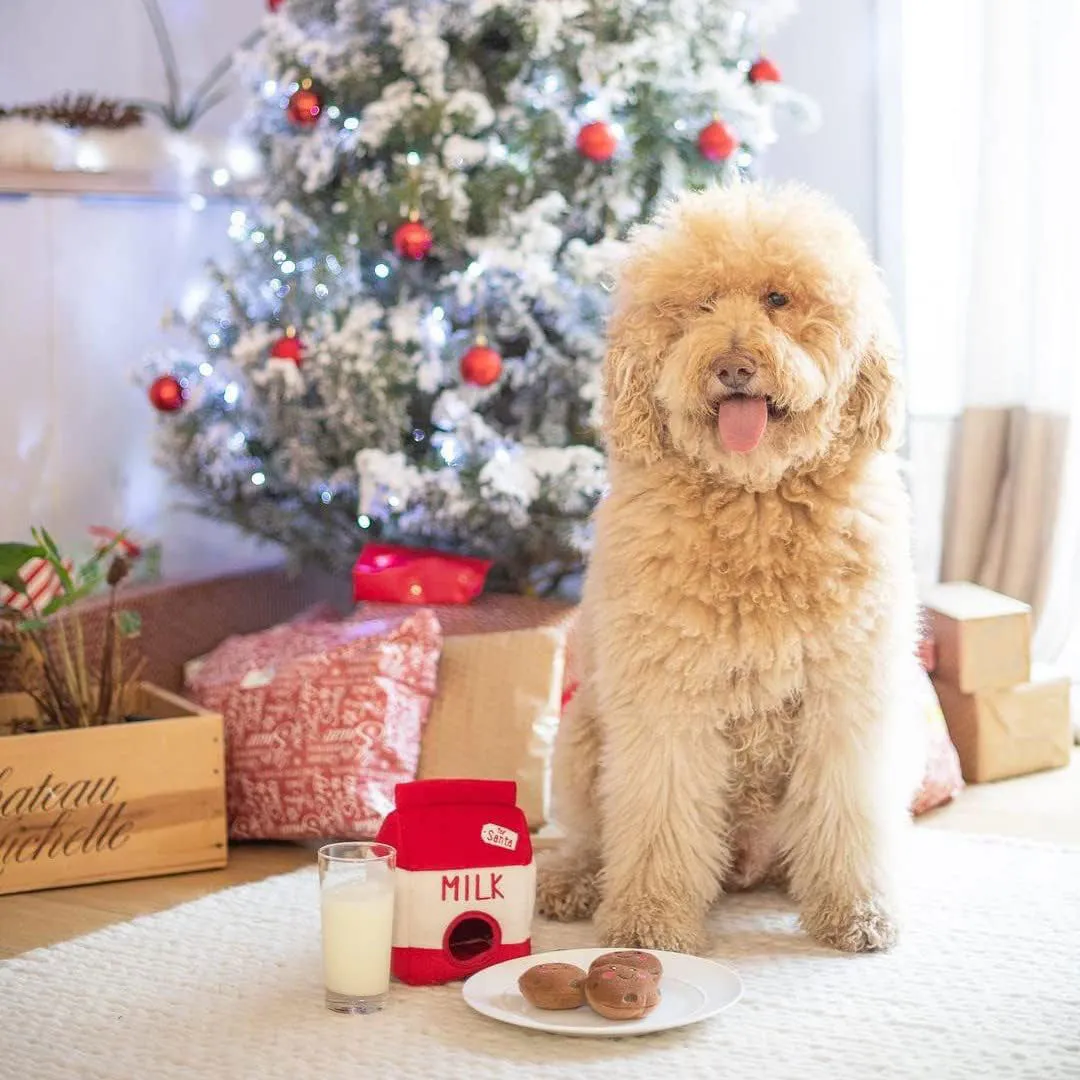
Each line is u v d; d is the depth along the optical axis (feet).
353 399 10.73
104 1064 6.21
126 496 13.89
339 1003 6.73
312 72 11.09
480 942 7.25
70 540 13.38
